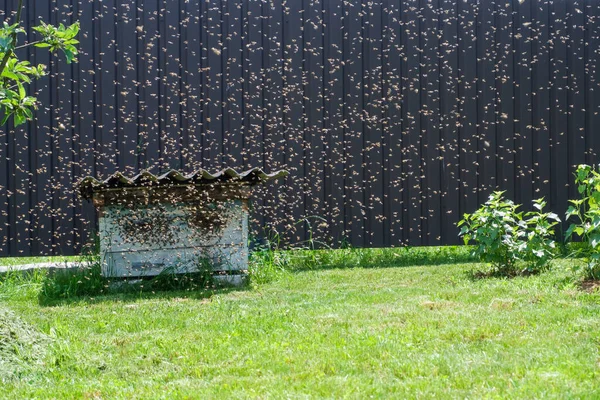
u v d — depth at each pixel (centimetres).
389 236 771
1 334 359
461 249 813
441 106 783
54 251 723
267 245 717
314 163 760
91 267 617
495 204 586
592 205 519
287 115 759
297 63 761
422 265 700
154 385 301
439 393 263
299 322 409
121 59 738
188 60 746
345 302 476
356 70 768
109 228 592
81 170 730
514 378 277
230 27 753
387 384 279
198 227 602
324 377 295
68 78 729
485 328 365
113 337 394
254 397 270
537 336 345
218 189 603
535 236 577
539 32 796
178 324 424
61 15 729
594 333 344
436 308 432
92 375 329
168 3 745
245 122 754
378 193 770
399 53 775
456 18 784
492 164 788
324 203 762
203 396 276
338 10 766
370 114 770
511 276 567
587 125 802
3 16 718
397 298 481
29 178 721
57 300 542
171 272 591
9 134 718
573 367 288
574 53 800
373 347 338
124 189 589
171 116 741
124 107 736
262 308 466
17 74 336
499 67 791
